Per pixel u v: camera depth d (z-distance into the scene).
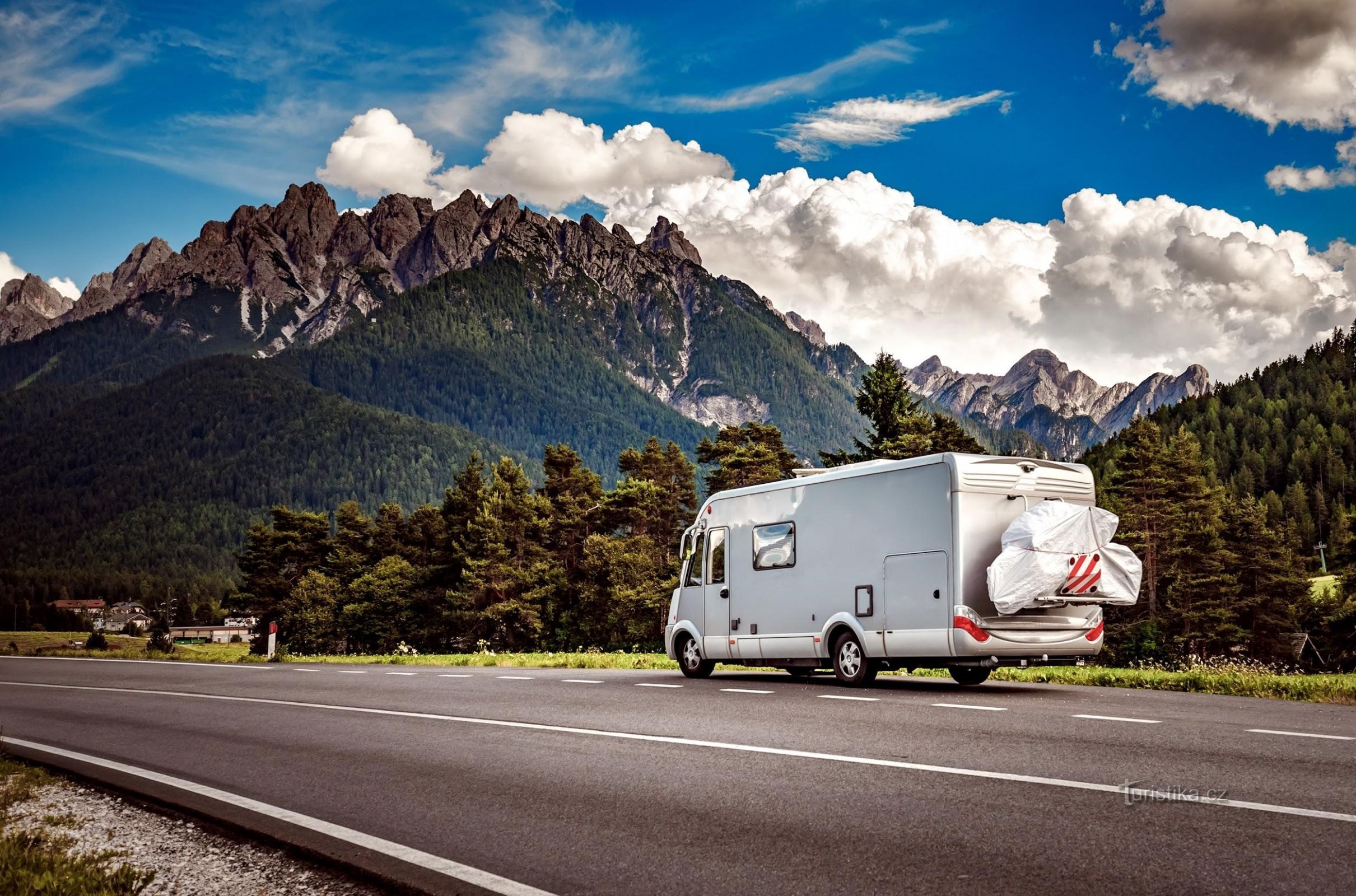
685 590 19.08
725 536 18.31
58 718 14.58
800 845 5.89
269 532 100.94
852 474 16.06
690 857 5.76
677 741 9.85
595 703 13.56
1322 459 178.00
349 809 7.45
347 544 100.00
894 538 15.27
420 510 94.50
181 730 12.63
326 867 6.02
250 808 7.59
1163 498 66.12
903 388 64.44
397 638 87.06
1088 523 14.93
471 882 5.45
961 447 59.47
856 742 9.42
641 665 24.47
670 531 76.56
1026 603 14.31
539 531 80.19
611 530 80.25
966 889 4.97
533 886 5.35
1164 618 62.97
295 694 16.97
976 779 7.48
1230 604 63.59
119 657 36.12
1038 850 5.58
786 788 7.48
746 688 15.67
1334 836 5.70
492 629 79.06
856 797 7.05
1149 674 16.77
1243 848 5.47
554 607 77.88
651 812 6.91
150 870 6.04
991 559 14.54
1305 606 66.69
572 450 84.06
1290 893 4.74
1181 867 5.18
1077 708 11.93
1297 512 156.12
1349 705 12.94
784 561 17.08
